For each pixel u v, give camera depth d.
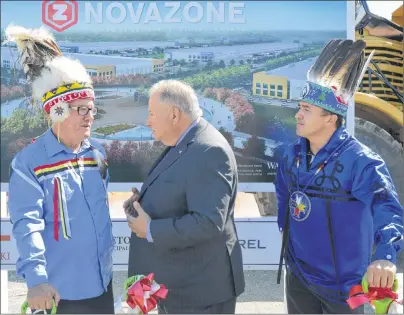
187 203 2.24
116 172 3.59
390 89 4.04
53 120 2.27
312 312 2.52
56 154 2.29
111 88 3.55
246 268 3.59
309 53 3.52
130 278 2.24
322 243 2.38
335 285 2.37
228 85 3.55
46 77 2.28
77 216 2.30
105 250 2.40
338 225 2.33
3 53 3.49
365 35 4.02
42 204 2.24
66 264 2.29
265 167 3.57
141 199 2.38
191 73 3.55
